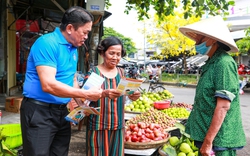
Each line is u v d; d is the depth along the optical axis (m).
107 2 8.65
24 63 12.94
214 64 2.23
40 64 1.94
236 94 2.21
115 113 2.60
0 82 9.10
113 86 2.59
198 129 2.36
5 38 8.95
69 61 2.16
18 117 6.37
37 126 2.06
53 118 2.14
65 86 1.95
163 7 6.61
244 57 21.08
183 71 23.39
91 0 5.35
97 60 5.75
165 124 4.17
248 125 6.62
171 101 6.18
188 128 2.63
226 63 2.15
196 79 19.41
